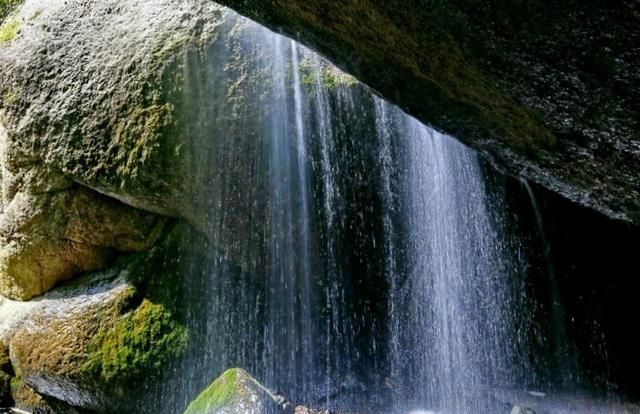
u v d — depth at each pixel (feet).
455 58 8.81
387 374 17.88
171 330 16.93
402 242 17.37
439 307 17.85
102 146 17.26
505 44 7.85
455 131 11.61
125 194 17.34
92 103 17.46
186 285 17.65
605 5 6.42
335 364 17.65
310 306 17.51
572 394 16.71
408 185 16.98
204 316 17.42
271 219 16.93
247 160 16.65
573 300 16.88
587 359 16.80
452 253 17.51
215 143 16.61
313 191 16.75
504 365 17.65
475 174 16.52
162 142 16.65
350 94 16.43
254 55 16.53
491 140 11.34
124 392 16.49
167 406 16.37
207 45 16.62
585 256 16.52
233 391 13.84
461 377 17.72
